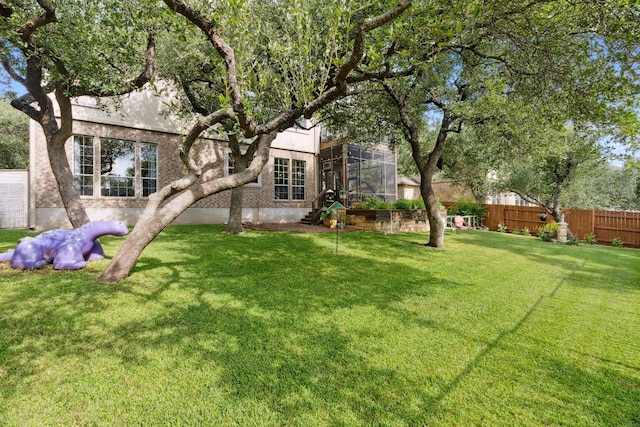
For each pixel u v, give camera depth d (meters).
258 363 2.76
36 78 6.39
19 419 2.02
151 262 6.10
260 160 5.52
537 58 5.65
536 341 3.37
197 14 4.39
